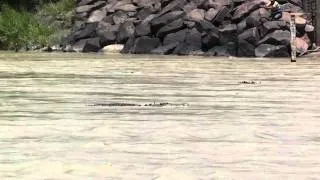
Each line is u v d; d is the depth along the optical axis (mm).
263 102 28078
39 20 98625
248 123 21375
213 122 21625
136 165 14492
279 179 13078
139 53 83500
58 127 20391
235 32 77750
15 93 32219
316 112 24547
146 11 88938
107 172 13773
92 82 39094
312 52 73812
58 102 28031
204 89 34375
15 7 101750
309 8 78438
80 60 65938
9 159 15102
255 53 74875
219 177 13281
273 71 49406
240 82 38906
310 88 35062
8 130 19750
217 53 77812
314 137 18359
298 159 15062
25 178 13188
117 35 88312
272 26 75375
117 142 17531
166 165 14492
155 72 48156
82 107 26078
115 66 55688
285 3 79875
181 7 84438
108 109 25375
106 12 93562
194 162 14812
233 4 80750
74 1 100000
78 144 17203
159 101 28453
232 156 15500
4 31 95188
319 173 13578
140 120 22062
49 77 43062
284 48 73938
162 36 83375
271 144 17156
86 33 90875
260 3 78375
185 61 64688
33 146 16859
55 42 92500
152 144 17219
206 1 82750
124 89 34438
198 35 80375
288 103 27734
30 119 22391
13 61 63719
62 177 13305
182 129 19938
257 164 14523
